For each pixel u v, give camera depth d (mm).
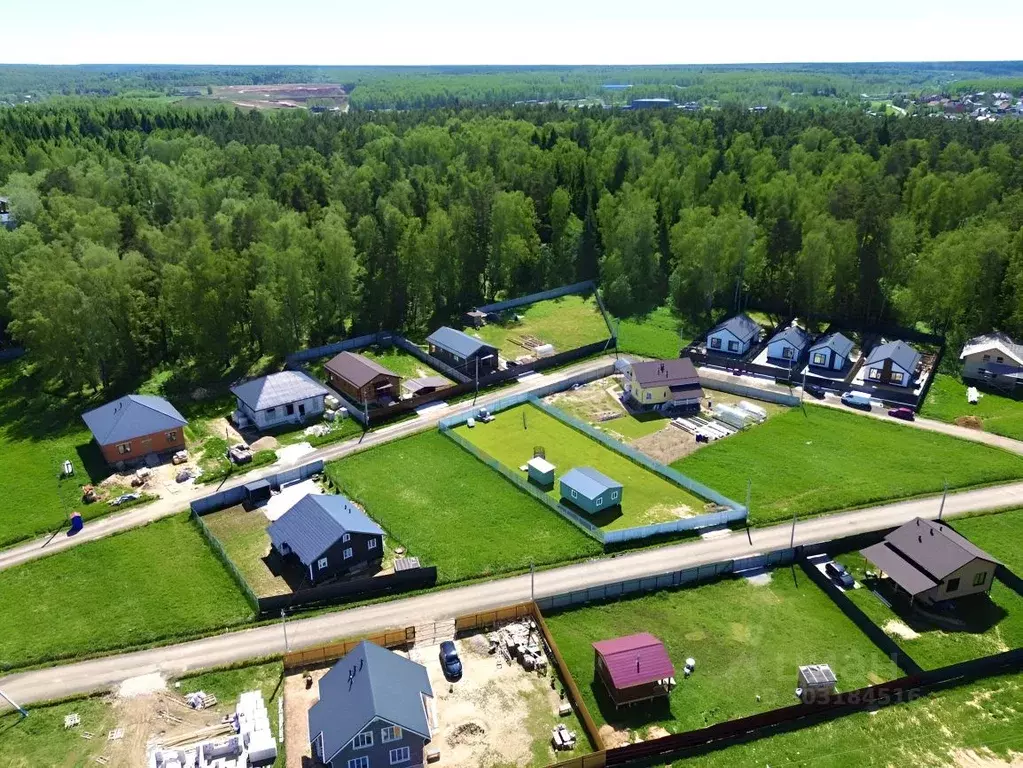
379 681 41844
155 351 97562
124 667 49000
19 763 41969
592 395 92000
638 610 54094
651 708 45656
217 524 65125
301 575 58312
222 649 50500
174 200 130875
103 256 94312
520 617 53094
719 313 117938
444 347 98688
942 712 45125
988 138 170000
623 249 123188
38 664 49312
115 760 42062
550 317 120062
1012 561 58000
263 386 84125
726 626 52500
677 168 150625
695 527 63406
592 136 181000
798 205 123875
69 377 90312
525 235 128375
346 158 169625
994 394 88812
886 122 176500
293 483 71750
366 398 87500
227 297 94312
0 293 98625
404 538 62688
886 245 106062
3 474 73562
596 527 63875
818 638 51406
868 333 107188
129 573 58438
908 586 53656
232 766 41406
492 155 164250
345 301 107562
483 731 43844
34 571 58781
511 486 71000
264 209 119750
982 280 99125
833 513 65188
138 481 71062
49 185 128375
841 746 42969
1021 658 48562
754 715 43844
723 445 77938
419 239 111812
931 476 70188
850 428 80875
